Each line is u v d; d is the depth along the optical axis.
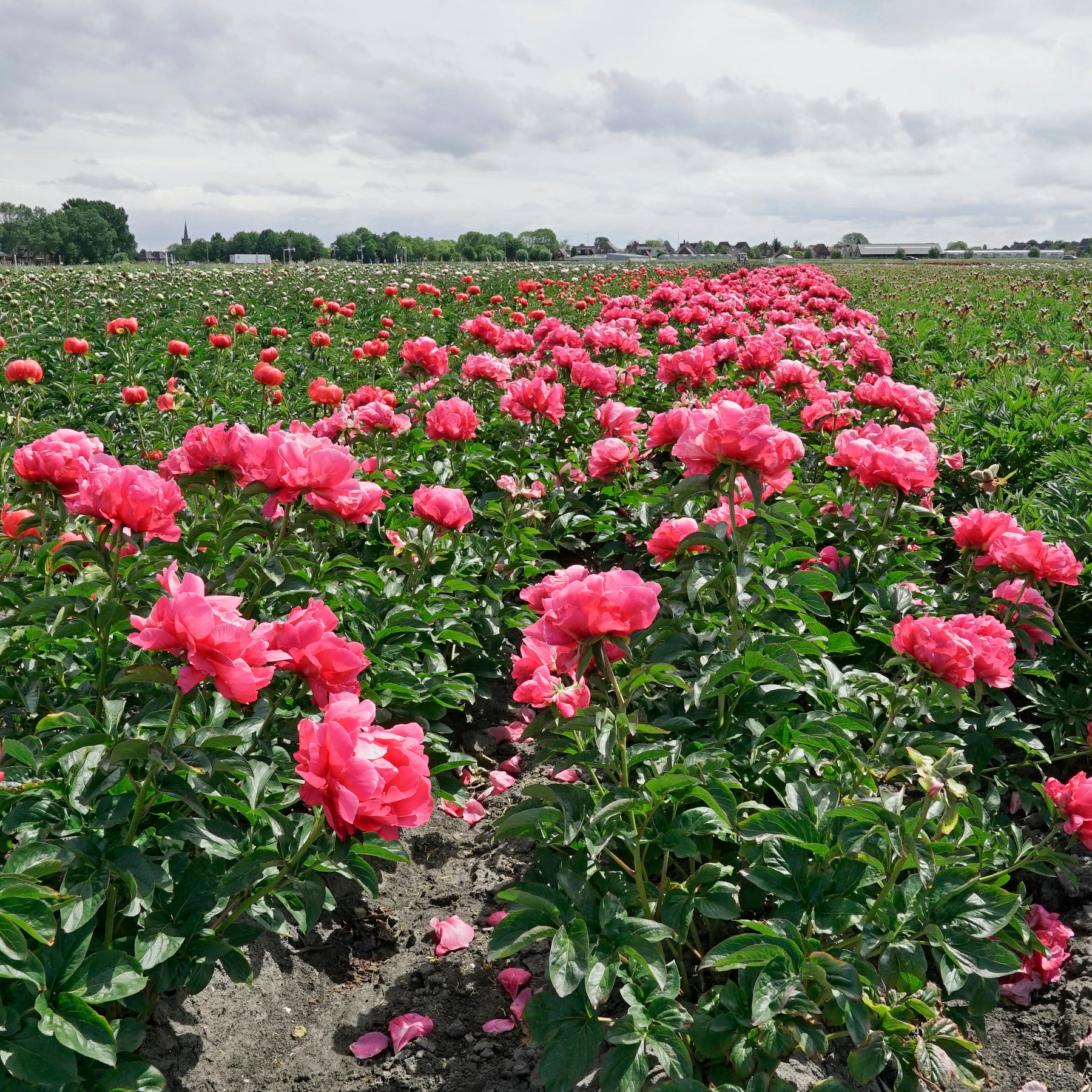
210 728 2.43
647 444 3.99
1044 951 2.65
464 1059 2.58
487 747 4.35
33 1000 1.89
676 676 2.54
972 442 6.89
